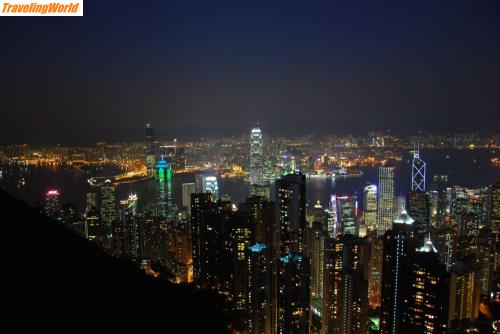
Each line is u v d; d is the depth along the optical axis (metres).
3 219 23.83
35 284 19.23
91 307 19.88
